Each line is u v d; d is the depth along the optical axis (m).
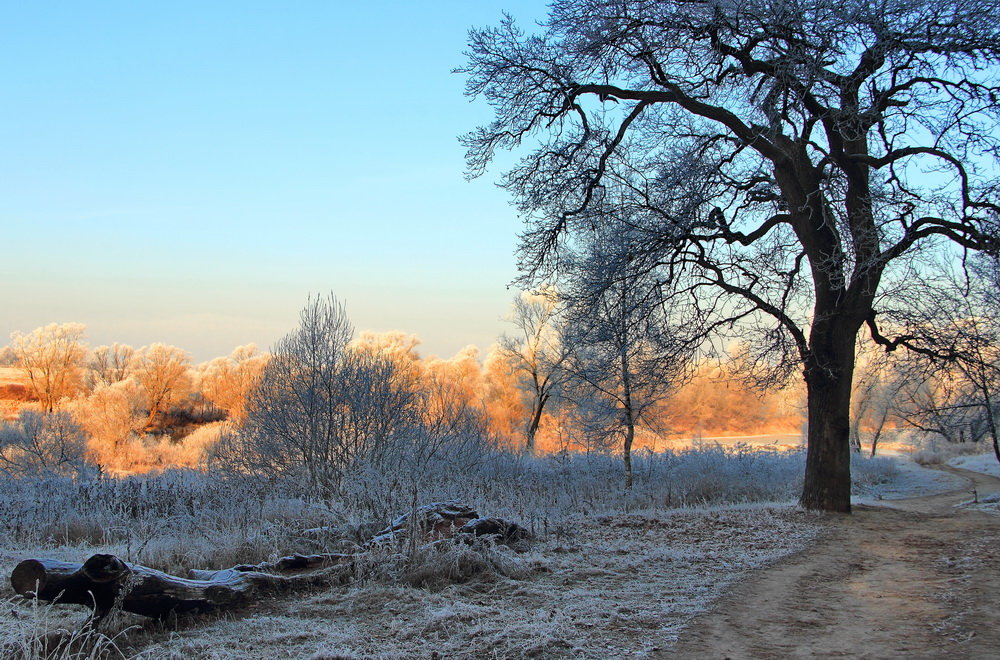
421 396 16.64
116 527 10.08
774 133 12.62
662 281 14.66
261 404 15.10
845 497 12.80
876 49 11.46
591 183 14.37
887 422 50.34
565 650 5.11
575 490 16.88
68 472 21.38
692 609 6.20
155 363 62.16
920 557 8.73
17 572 4.95
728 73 13.07
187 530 9.70
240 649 5.04
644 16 12.64
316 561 7.08
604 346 15.30
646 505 15.58
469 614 5.85
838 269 12.67
